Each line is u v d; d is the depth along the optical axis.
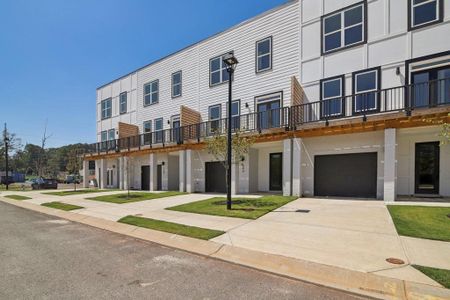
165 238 7.16
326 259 5.08
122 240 7.29
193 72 21.06
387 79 12.69
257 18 17.41
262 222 8.25
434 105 10.41
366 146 13.05
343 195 13.72
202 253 5.88
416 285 3.94
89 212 11.77
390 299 3.69
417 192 12.27
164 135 22.08
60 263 5.40
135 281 4.45
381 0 12.96
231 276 4.64
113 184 28.80
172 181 22.67
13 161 69.88
